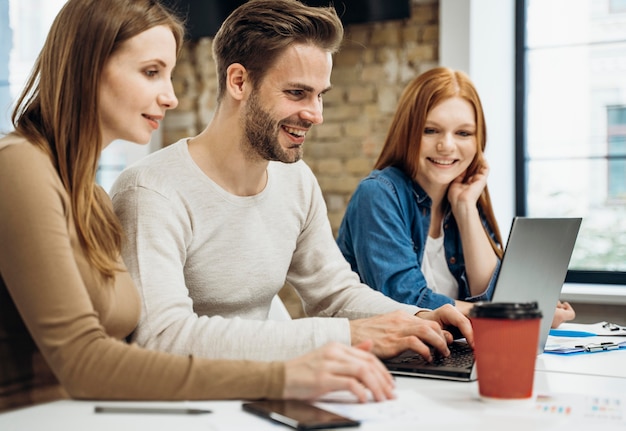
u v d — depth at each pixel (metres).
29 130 1.14
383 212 2.04
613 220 3.36
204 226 1.43
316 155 3.52
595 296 3.03
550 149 3.46
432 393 1.06
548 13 3.46
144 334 1.22
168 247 1.33
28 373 1.15
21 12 4.05
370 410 0.95
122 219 1.34
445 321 1.44
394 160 2.16
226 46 1.43
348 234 2.15
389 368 1.20
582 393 1.08
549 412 0.96
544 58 3.46
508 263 1.28
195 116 3.74
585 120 3.41
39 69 1.21
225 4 3.60
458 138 2.12
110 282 1.16
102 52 1.14
